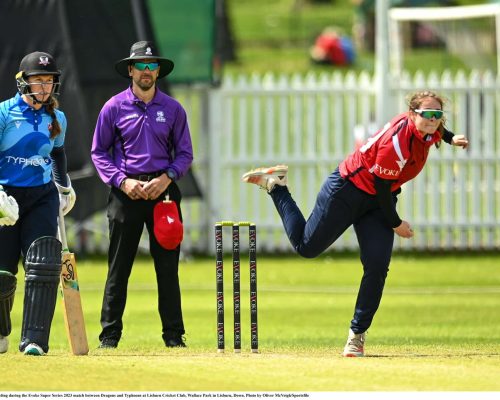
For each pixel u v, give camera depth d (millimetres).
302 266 64812
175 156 35562
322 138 70250
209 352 33000
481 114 71812
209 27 68625
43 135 31156
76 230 67562
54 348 36125
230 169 70250
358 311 31656
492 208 70688
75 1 62406
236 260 32469
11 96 61438
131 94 35438
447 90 70562
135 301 52844
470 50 138750
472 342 38438
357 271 63094
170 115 35375
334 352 33281
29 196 31172
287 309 50594
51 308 30641
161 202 34969
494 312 49281
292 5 185875
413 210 70812
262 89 70125
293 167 70312
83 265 63875
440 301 52938
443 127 31344
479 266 65062
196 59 68375
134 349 34438
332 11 182125
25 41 61438
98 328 44375
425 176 70688
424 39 147125
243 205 70312
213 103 69562
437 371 28172
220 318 32438
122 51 62500
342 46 149375
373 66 149000
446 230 70688
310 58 151750
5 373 27031
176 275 35531
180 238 34906
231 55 145875
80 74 61812
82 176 60750
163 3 68500
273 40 162875
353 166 31781
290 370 28031
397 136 30688
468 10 79250
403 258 68125
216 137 69688
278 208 33594
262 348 35219
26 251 30984
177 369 27953
